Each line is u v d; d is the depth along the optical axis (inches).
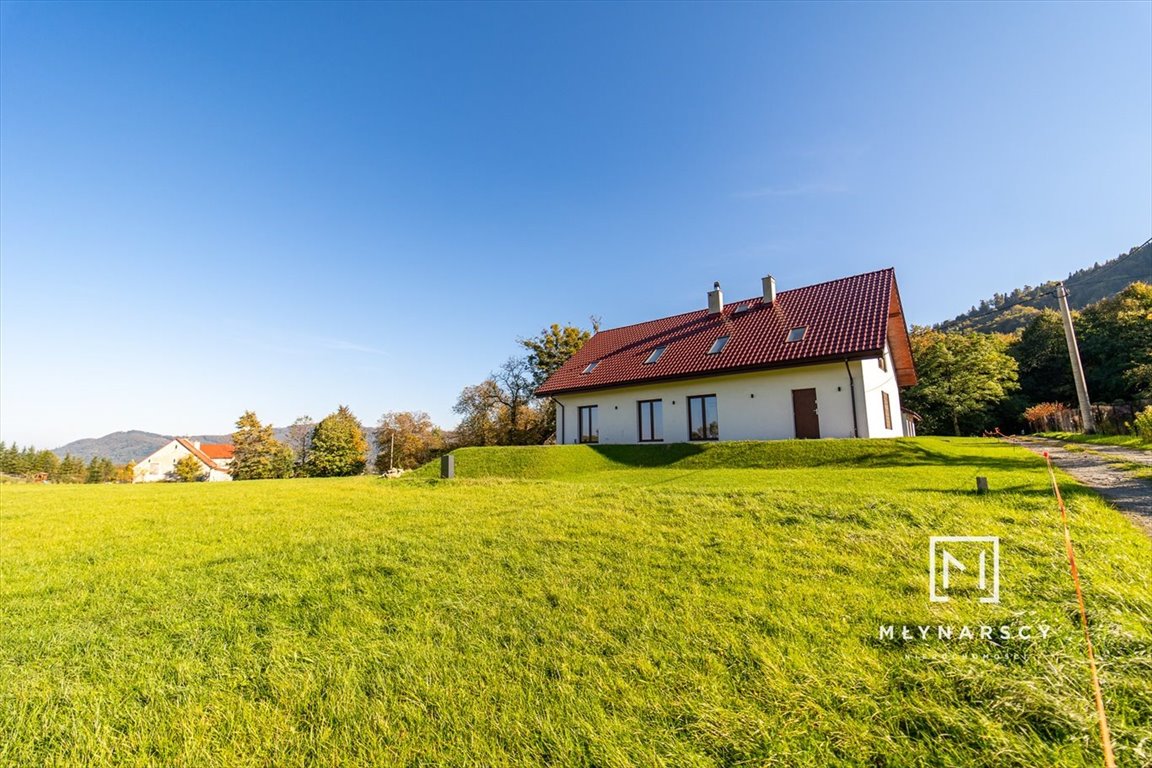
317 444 2086.6
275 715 101.8
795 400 625.3
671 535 207.9
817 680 99.3
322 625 142.5
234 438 2122.3
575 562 183.5
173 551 236.7
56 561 227.1
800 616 128.3
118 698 111.6
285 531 267.6
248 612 155.9
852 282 706.8
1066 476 303.3
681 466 530.3
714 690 99.3
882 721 86.6
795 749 81.9
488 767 84.0
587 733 89.9
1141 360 1144.8
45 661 130.6
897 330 790.5
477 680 109.8
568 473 557.3
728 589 149.4
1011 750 75.7
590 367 877.8
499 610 145.4
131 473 3171.8
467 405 1577.3
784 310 723.4
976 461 412.2
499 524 247.3
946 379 1249.4
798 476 371.2
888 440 490.0
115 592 181.5
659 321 927.7
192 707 106.1
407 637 132.1
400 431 2197.3
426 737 92.5
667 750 84.7
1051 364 1428.4
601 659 114.7
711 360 688.4
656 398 753.0
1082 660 96.6
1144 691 86.0
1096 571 142.7
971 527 189.6
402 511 306.3
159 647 135.6
